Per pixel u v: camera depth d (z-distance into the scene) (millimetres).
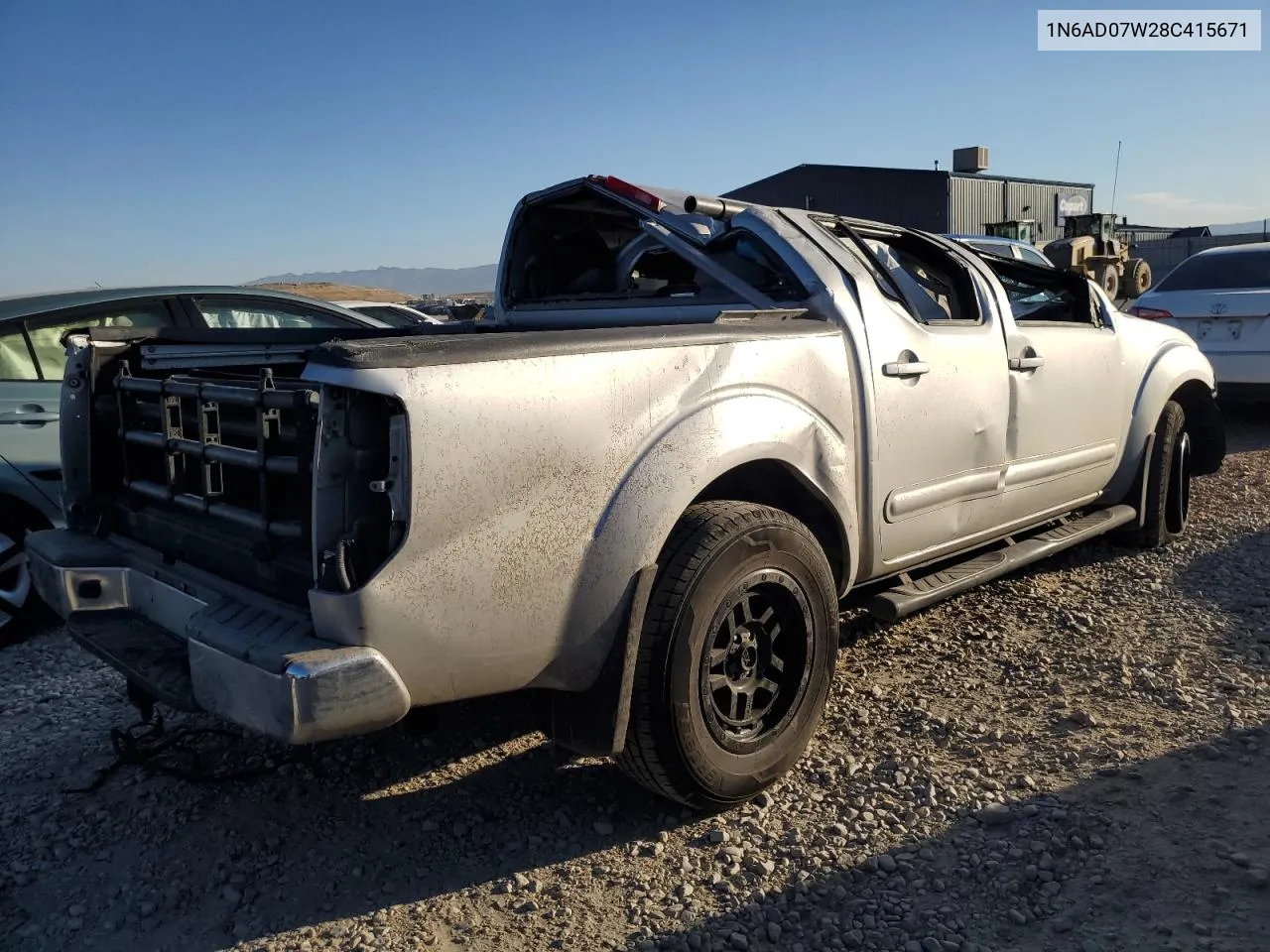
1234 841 2791
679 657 2855
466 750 3609
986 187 32719
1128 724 3545
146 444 3303
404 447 2432
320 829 3129
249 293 6422
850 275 3680
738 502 3141
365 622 2424
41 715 4078
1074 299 5152
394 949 2557
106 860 3004
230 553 2932
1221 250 9578
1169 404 5645
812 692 3264
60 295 5727
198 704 2635
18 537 5195
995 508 4285
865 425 3541
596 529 2758
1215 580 5031
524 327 4664
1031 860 2777
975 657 4223
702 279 4020
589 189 4340
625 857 2918
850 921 2580
